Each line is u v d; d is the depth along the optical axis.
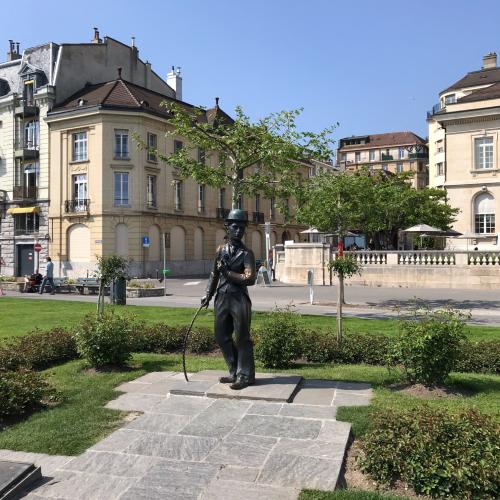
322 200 18.05
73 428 5.56
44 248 42.19
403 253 26.31
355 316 14.78
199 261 46.47
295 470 4.45
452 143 38.25
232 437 5.12
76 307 18.11
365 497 4.05
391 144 107.44
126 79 48.19
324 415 5.65
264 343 8.33
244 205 53.03
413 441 4.38
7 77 46.22
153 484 4.30
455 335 6.61
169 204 43.19
